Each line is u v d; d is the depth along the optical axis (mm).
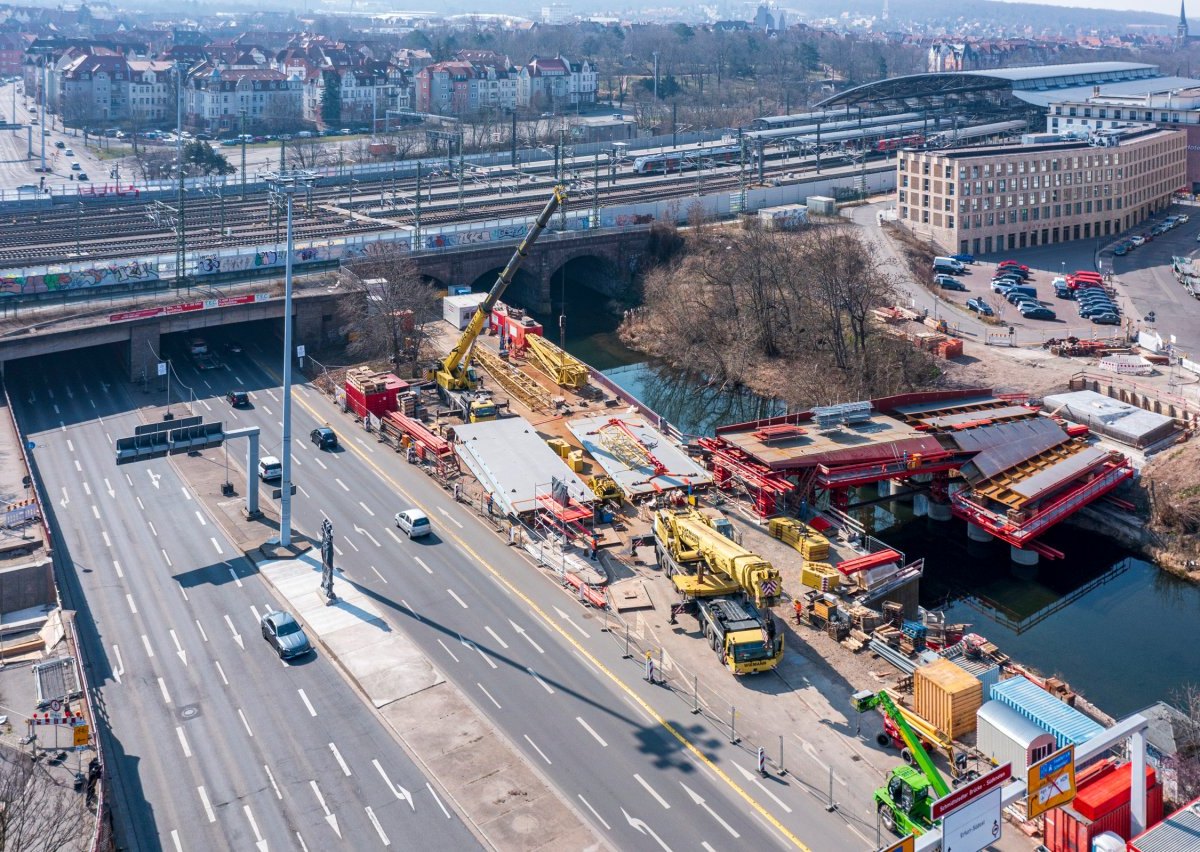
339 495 154625
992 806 74000
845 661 115812
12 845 82750
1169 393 191625
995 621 141000
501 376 197000
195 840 91062
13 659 115438
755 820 93062
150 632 121188
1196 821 83125
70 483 157500
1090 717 105125
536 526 144250
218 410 186125
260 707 108500
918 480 166500
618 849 89812
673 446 159125
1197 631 138625
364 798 96062
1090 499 160250
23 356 187125
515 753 101562
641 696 109938
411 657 116312
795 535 138375
